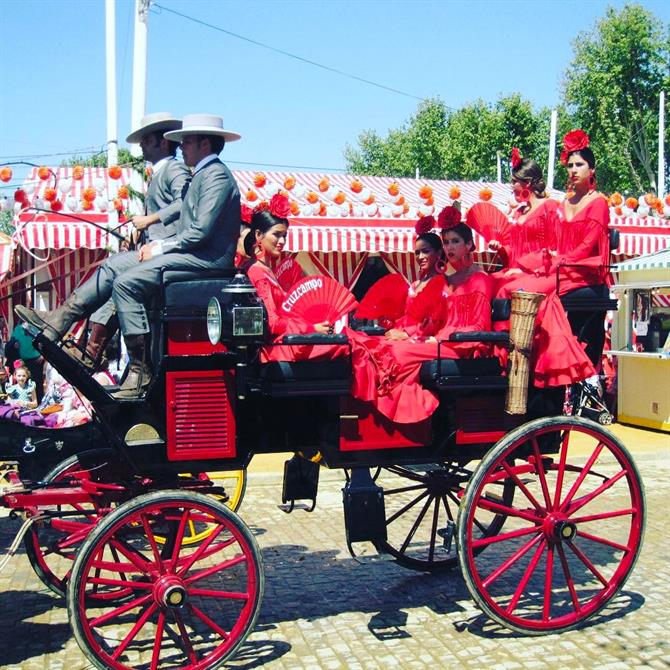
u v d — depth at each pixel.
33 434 5.11
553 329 4.86
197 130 4.78
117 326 5.12
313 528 7.30
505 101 35.03
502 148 34.78
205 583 5.88
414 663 4.51
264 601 5.51
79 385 4.32
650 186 32.81
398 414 4.70
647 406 11.80
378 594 5.62
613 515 4.99
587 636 4.84
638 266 11.54
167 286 4.57
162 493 4.21
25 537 5.27
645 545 6.63
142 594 5.47
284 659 4.59
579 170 5.20
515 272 5.27
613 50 32.53
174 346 4.57
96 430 5.20
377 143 44.78
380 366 4.68
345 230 11.75
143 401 4.41
